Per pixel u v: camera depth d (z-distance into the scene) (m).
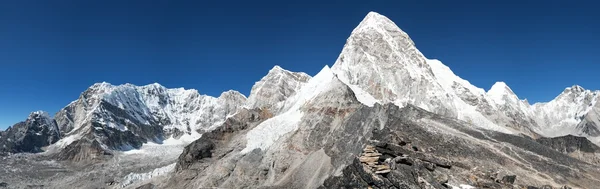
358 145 104.00
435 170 54.19
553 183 68.62
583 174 74.12
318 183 99.19
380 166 50.44
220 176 129.50
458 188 52.56
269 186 108.81
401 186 47.31
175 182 140.38
